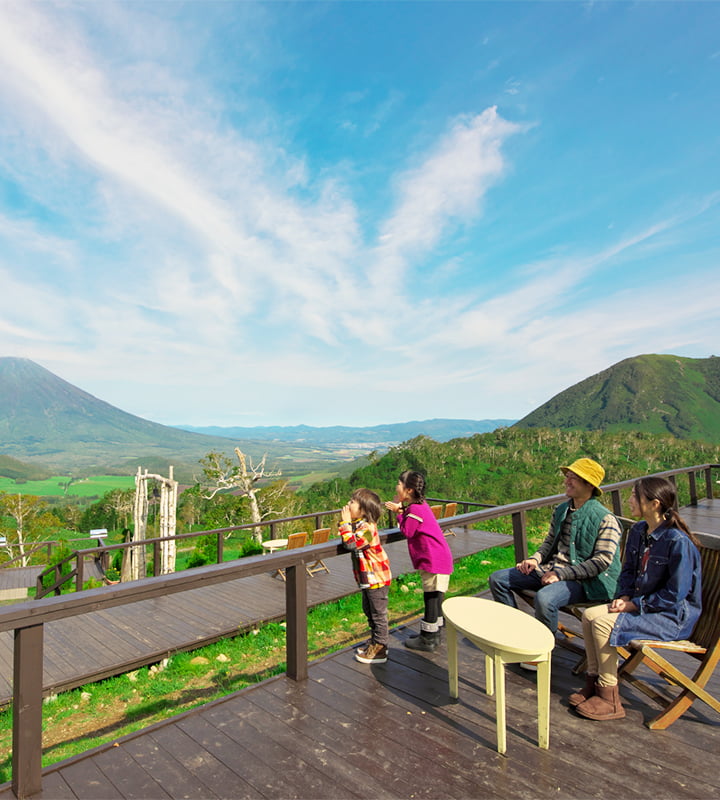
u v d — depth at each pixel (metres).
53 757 3.77
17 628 2.06
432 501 12.05
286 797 2.06
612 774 2.18
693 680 2.51
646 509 2.71
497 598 3.40
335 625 6.50
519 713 2.72
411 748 2.40
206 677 5.15
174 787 2.14
